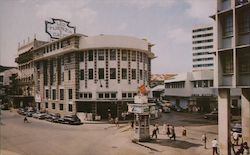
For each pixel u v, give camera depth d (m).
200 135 33.34
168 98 76.56
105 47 49.28
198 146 26.98
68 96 54.00
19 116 56.97
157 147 26.69
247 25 21.80
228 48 22.53
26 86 74.38
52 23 62.19
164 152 24.75
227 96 23.19
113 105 50.38
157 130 34.62
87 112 51.19
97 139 31.25
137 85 52.12
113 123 45.41
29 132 36.06
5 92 88.62
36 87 67.62
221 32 23.56
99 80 49.91
